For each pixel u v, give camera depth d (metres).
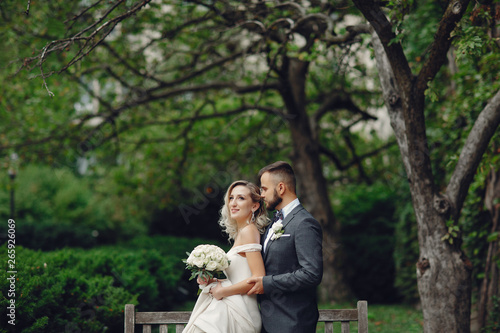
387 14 4.29
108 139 9.38
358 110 9.35
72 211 14.72
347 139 10.14
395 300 9.55
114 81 9.12
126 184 10.72
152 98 8.69
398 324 6.61
